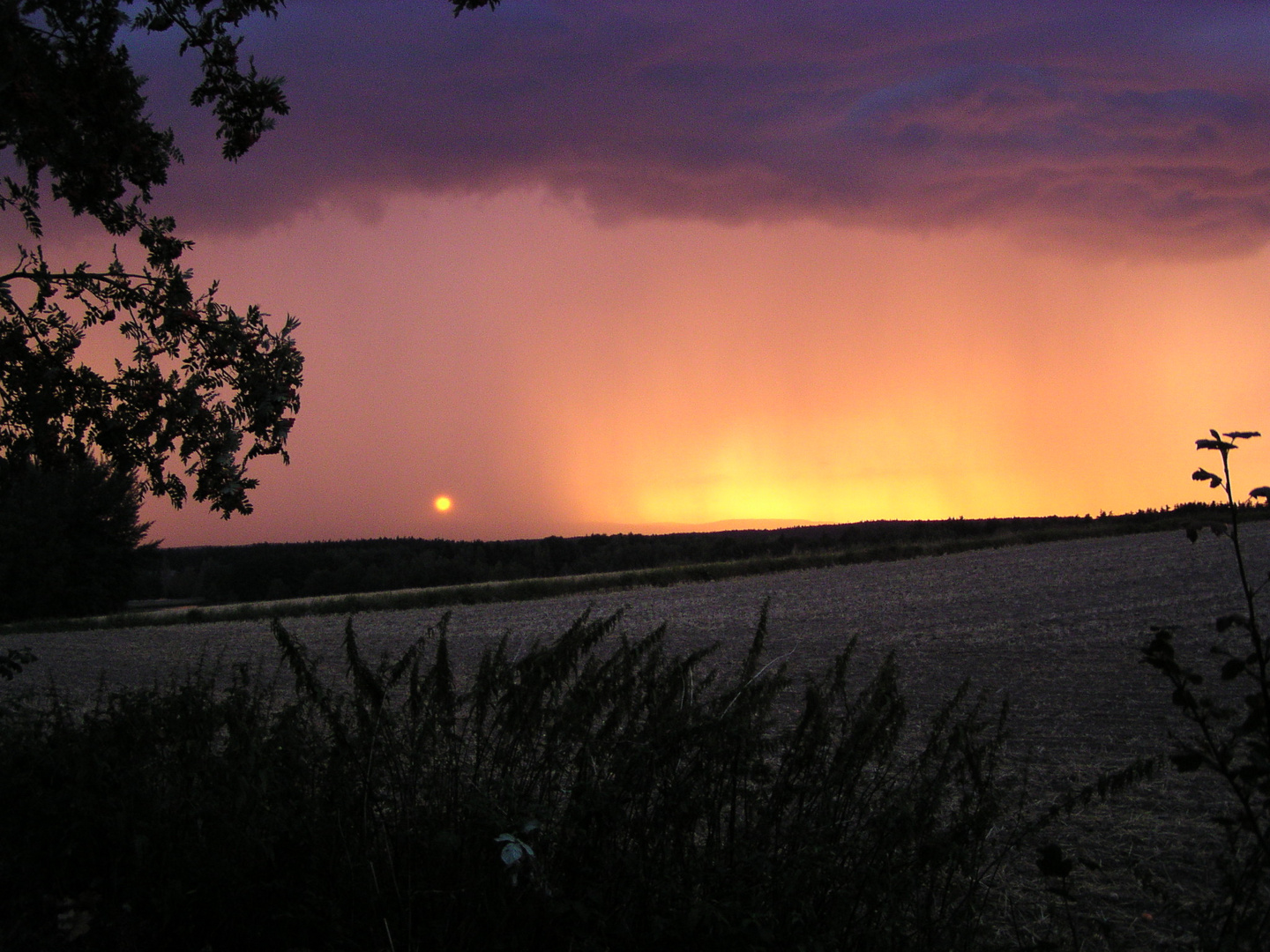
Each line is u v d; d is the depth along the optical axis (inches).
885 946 142.6
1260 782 106.0
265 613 1446.9
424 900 147.9
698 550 2982.3
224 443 200.4
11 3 202.1
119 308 221.0
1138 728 381.1
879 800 157.6
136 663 832.9
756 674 167.0
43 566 2146.9
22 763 195.2
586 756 155.6
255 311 206.4
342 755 163.0
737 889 137.1
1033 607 906.1
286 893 156.5
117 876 176.2
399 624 1135.6
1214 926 133.5
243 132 230.2
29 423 227.9
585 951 135.7
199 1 219.1
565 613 1156.5
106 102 229.9
